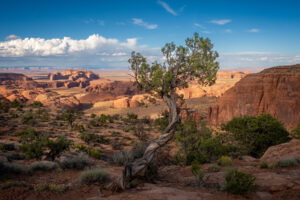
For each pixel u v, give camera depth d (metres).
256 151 20.97
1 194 5.94
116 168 12.60
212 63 6.81
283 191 6.14
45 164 10.12
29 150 12.95
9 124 37.12
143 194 6.04
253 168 10.93
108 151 24.33
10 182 6.78
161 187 7.18
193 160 15.30
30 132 28.28
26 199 5.80
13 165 8.66
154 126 48.44
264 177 8.21
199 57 6.99
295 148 13.45
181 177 10.12
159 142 7.43
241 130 21.00
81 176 7.65
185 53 7.36
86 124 50.53
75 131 39.25
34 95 196.00
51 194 6.30
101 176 7.77
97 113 139.25
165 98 7.55
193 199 5.60
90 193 6.52
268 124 20.42
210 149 16.66
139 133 36.38
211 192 6.73
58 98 169.38
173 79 7.32
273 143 19.95
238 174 6.62
